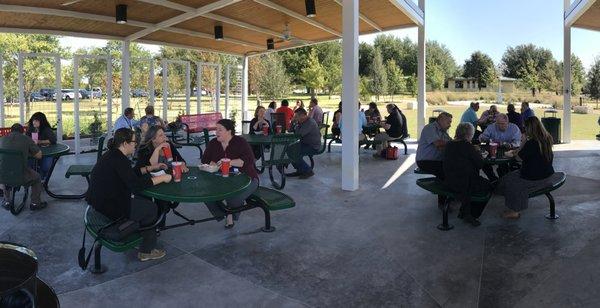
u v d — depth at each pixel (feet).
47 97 43.70
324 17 32.22
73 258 12.74
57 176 24.12
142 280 11.32
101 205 11.40
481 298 10.34
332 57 108.17
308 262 12.47
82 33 32.17
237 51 46.47
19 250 5.46
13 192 17.11
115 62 56.13
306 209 17.76
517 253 12.92
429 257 12.76
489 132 21.17
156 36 36.37
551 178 15.97
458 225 15.55
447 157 15.38
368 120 36.60
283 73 89.76
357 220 16.28
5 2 23.62
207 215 17.06
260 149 25.27
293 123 33.19
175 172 12.55
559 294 10.40
